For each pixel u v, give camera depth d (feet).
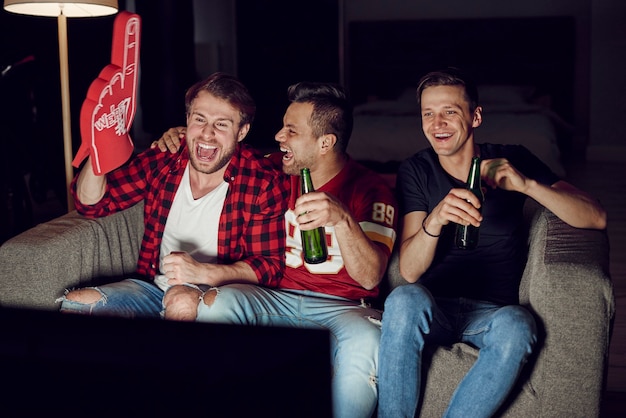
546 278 6.04
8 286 6.68
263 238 7.20
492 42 24.20
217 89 7.03
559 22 23.73
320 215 6.26
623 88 23.41
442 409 6.32
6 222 15.15
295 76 24.97
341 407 6.04
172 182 7.36
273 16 24.71
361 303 6.90
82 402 5.53
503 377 5.90
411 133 18.26
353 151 18.42
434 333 6.53
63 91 9.38
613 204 17.67
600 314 5.95
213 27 25.38
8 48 16.40
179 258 6.70
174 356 5.45
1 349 5.61
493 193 7.09
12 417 5.61
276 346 5.67
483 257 7.04
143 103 23.95
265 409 5.46
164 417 5.46
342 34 24.58
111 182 7.43
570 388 6.08
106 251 7.48
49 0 8.86
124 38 6.99
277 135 7.12
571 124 24.20
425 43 24.61
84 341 5.64
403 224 7.14
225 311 6.35
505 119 20.21
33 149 17.47
